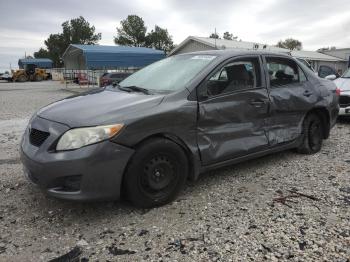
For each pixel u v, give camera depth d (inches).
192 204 164.7
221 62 183.0
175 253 127.1
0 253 129.0
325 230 140.1
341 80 379.6
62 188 142.9
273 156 235.6
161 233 140.3
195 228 143.5
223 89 180.5
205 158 172.6
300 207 160.6
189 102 165.9
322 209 158.2
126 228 144.7
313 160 227.8
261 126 197.6
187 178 173.3
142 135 150.6
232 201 167.6
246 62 195.6
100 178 142.7
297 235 136.8
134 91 177.6
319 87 236.7
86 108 155.2
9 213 158.7
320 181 191.9
